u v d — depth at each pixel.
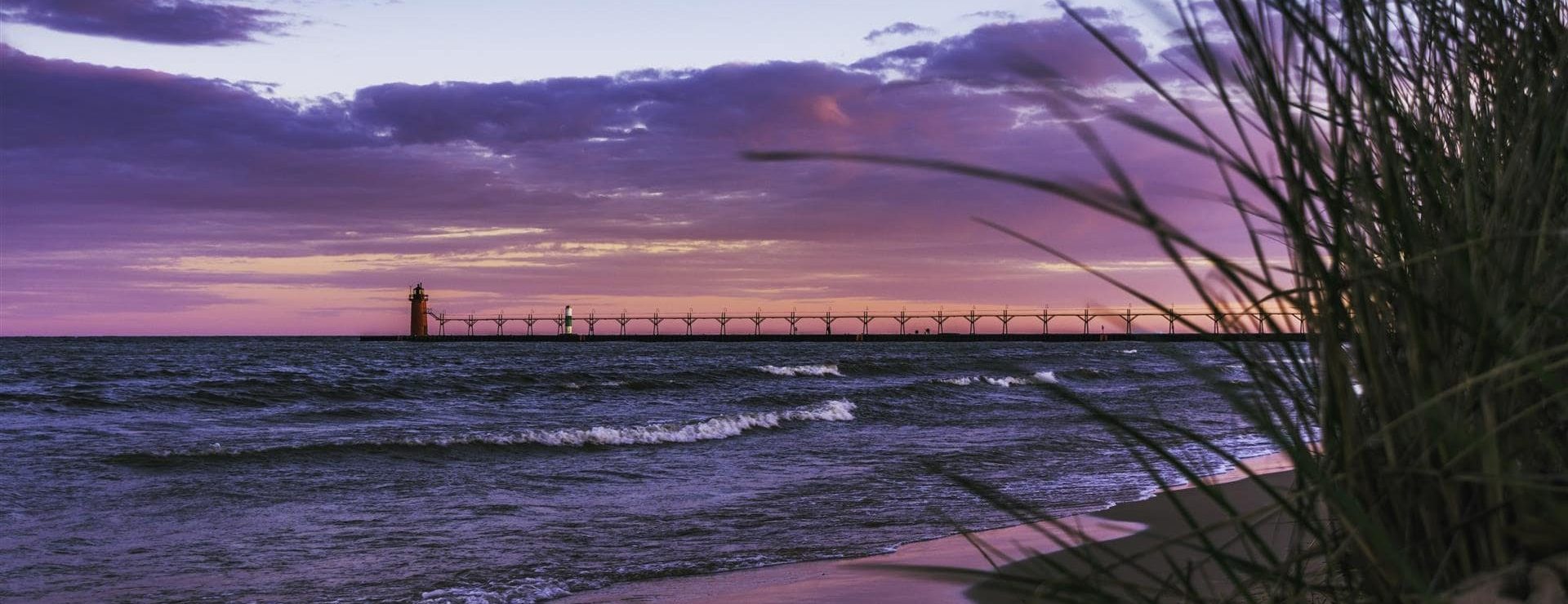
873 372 45.59
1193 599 0.78
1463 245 0.61
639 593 6.40
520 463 14.25
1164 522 6.30
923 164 0.52
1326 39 0.66
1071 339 150.00
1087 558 0.81
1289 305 0.68
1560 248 0.64
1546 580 0.61
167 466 13.52
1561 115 0.67
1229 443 10.85
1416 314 0.68
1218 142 0.63
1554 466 0.65
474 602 6.44
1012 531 7.48
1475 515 0.64
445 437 16.08
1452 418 0.66
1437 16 0.79
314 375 38.03
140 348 94.31
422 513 9.96
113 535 8.99
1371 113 0.72
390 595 6.67
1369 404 0.73
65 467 13.34
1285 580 0.74
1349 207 0.75
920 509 9.29
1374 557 0.69
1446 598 0.61
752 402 27.34
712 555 7.57
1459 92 0.78
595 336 171.62
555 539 8.50
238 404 26.14
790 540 8.02
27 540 8.76
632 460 14.49
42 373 38.75
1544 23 0.74
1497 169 0.71
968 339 158.25
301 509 10.32
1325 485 0.65
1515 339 0.63
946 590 5.54
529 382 33.06
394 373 40.25
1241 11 0.68
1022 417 21.48
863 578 6.17
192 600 6.66
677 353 92.44
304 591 6.84
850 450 15.43
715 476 12.58
